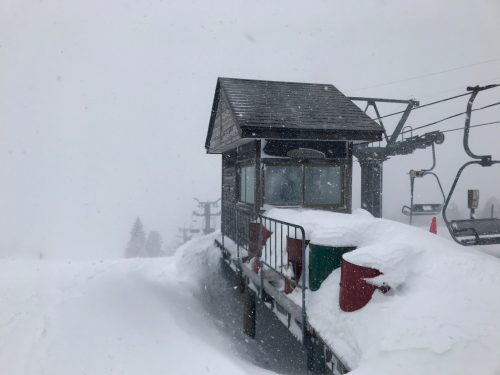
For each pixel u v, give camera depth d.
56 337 3.99
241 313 7.48
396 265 3.82
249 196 7.95
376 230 4.72
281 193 7.25
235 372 3.71
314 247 4.67
